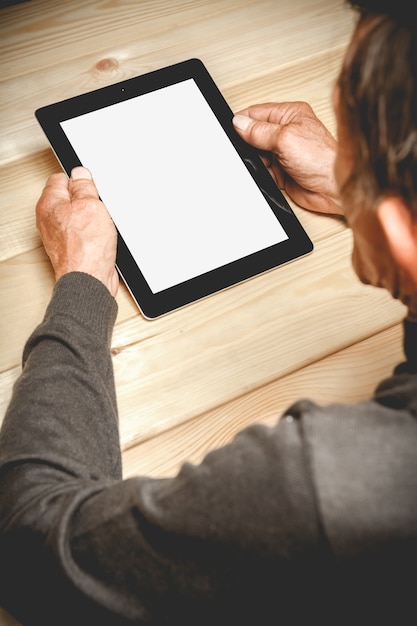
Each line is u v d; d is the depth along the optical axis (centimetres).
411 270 49
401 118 42
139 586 54
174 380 84
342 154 50
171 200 90
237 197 92
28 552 61
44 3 104
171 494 51
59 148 89
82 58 102
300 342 88
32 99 98
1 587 65
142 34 104
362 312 90
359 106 45
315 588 48
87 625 60
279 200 92
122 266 86
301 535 45
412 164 43
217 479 48
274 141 91
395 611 48
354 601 48
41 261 89
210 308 88
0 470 67
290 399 85
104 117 92
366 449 44
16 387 72
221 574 50
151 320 87
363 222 50
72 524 58
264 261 90
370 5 42
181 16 106
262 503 46
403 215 46
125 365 84
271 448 46
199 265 88
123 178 90
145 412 82
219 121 94
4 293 87
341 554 45
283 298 90
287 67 104
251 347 87
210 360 86
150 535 52
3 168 94
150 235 88
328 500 44
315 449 45
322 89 104
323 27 107
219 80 102
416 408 46
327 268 92
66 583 57
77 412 71
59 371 72
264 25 107
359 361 88
